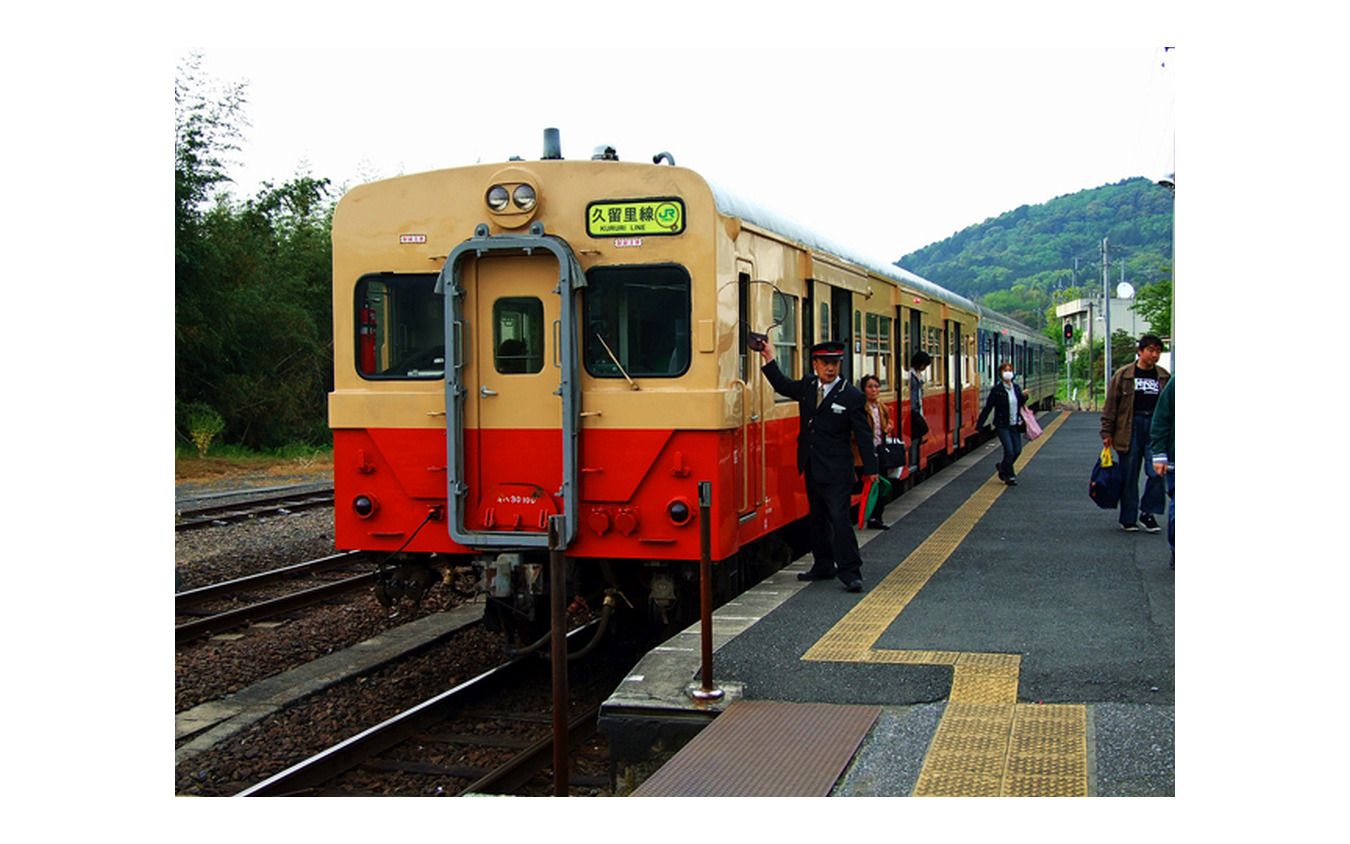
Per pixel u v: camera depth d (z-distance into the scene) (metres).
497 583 7.27
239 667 8.45
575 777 6.37
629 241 7.21
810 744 5.18
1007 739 5.21
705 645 5.82
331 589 11.03
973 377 21.58
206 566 12.38
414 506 7.55
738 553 8.70
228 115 27.03
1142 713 5.48
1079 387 66.38
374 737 6.66
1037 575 8.92
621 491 7.23
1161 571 9.02
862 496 10.80
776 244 8.82
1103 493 11.16
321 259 33.56
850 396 8.41
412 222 7.52
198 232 28.05
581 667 8.66
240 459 26.91
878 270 13.12
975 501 13.72
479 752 6.77
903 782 4.79
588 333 7.30
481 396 7.36
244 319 29.28
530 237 7.14
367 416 7.60
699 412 7.09
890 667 6.30
